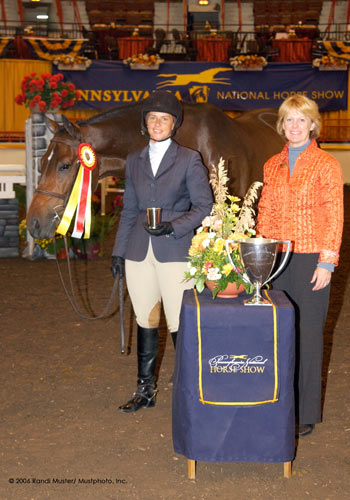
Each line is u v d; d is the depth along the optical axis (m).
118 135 4.72
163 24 21.64
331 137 17.47
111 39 18.78
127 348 4.76
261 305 2.75
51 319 5.52
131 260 3.52
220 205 3.27
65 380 4.11
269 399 2.77
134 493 2.74
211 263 2.93
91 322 5.44
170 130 3.44
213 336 2.75
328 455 3.09
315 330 3.29
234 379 2.77
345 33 20.92
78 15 22.78
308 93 17.17
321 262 3.18
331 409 3.65
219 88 17.00
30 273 7.35
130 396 3.84
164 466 2.99
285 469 2.88
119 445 3.20
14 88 17.36
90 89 16.89
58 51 16.88
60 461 3.03
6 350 4.71
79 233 4.54
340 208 3.19
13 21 20.44
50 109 7.75
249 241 2.92
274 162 3.39
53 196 4.86
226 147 5.04
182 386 2.80
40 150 7.72
